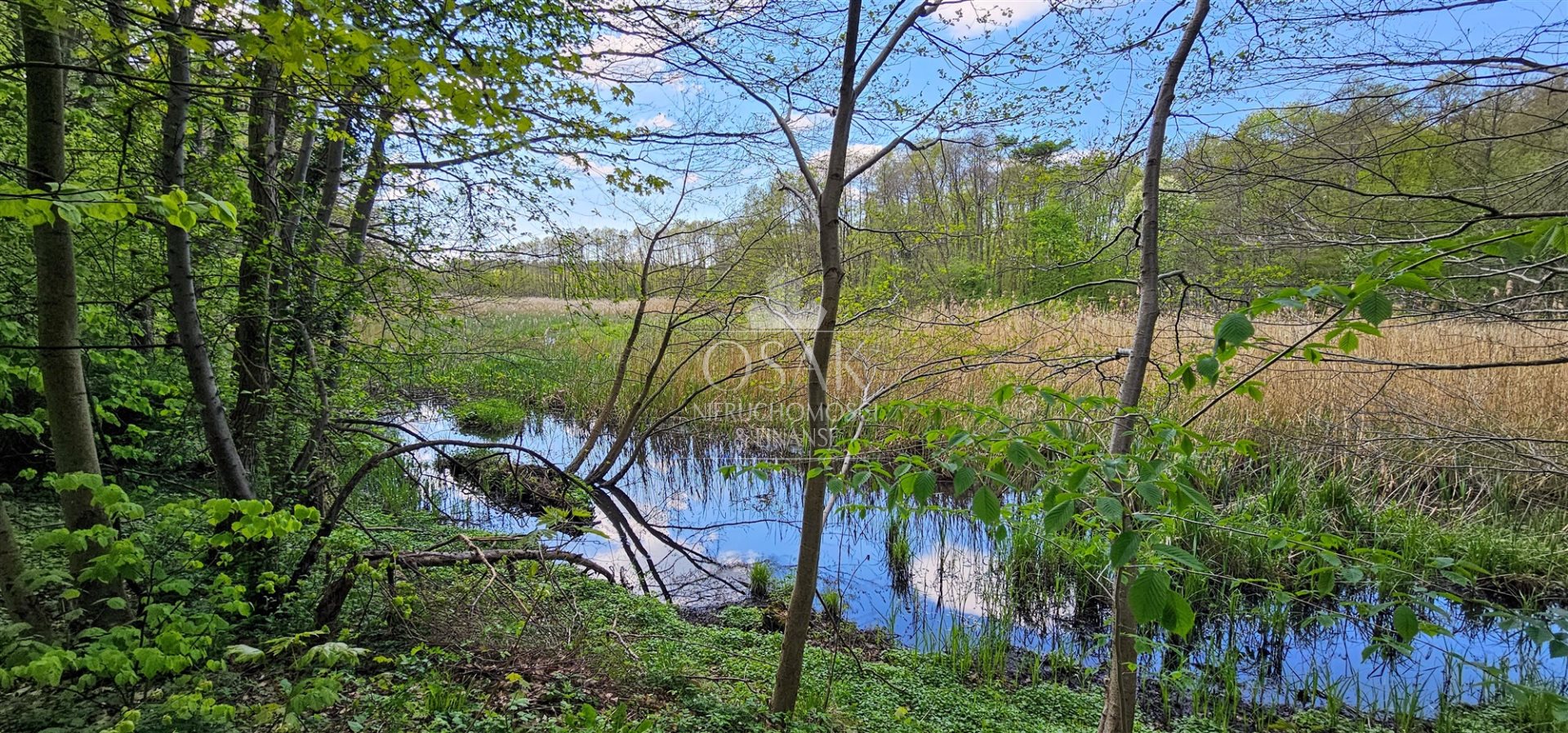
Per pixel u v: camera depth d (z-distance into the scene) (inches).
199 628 106.0
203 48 92.4
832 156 130.3
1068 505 72.0
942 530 272.1
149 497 189.8
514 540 191.0
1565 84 125.3
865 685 174.7
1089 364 151.0
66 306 116.3
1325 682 186.7
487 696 132.3
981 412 94.4
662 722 133.2
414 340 236.8
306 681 99.3
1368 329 62.1
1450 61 123.9
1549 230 56.9
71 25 114.1
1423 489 272.4
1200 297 192.5
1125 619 127.1
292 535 185.5
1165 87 128.6
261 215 179.5
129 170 142.6
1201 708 175.5
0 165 89.1
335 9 82.3
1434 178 161.3
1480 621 208.2
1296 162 155.7
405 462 317.7
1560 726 148.3
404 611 150.6
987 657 191.9
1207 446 84.3
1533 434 253.0
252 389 181.0
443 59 98.4
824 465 122.4
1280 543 84.5
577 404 477.4
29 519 173.9
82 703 107.3
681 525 327.6
